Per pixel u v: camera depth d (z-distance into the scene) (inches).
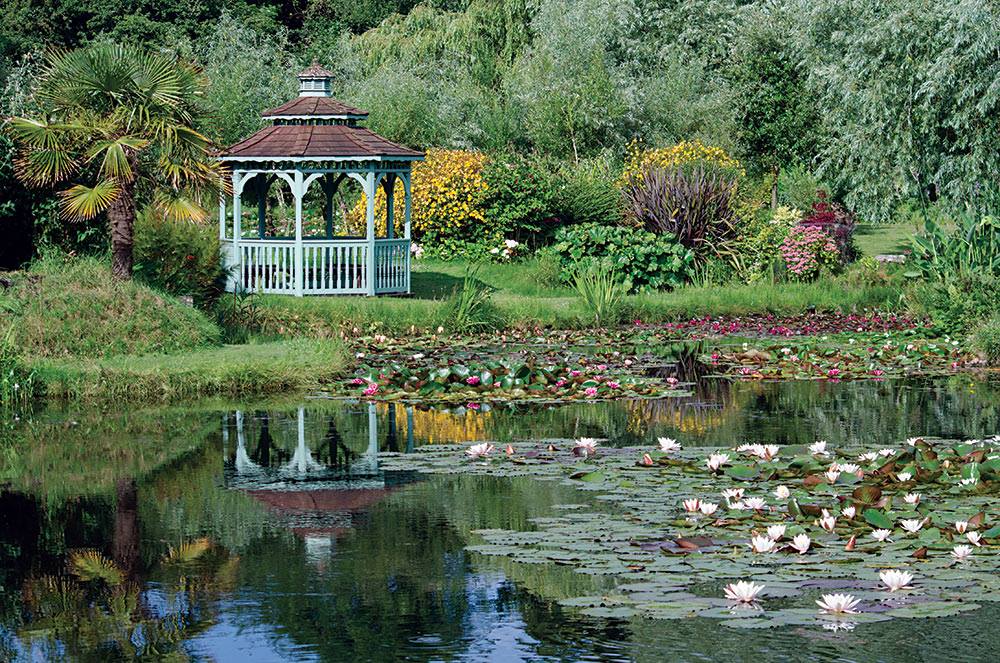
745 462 398.3
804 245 994.7
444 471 398.9
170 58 682.2
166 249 751.1
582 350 710.5
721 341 757.9
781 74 1485.0
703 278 970.1
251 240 834.2
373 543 319.0
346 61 1534.2
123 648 246.8
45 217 751.1
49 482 394.9
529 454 425.4
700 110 1441.9
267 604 272.4
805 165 1478.8
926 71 1000.2
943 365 667.4
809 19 1393.9
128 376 564.1
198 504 363.9
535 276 948.0
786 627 251.1
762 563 284.7
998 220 857.5
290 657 241.1
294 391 585.3
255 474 403.5
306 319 748.6
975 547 296.2
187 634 254.2
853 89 1091.3
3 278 648.4
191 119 691.4
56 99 673.0
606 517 333.1
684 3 1685.5
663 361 679.7
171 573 295.7
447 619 261.0
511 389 571.2
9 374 547.5
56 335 609.3
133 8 1803.6
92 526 339.6
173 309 655.8
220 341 672.4
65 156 665.6
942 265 879.1
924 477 363.9
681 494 358.0
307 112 841.5
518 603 268.7
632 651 240.2
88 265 669.9
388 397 558.3
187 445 451.8
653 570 281.9
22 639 252.4
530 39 1605.6
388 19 1676.9
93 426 491.2
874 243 1425.9
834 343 744.3
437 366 627.2
